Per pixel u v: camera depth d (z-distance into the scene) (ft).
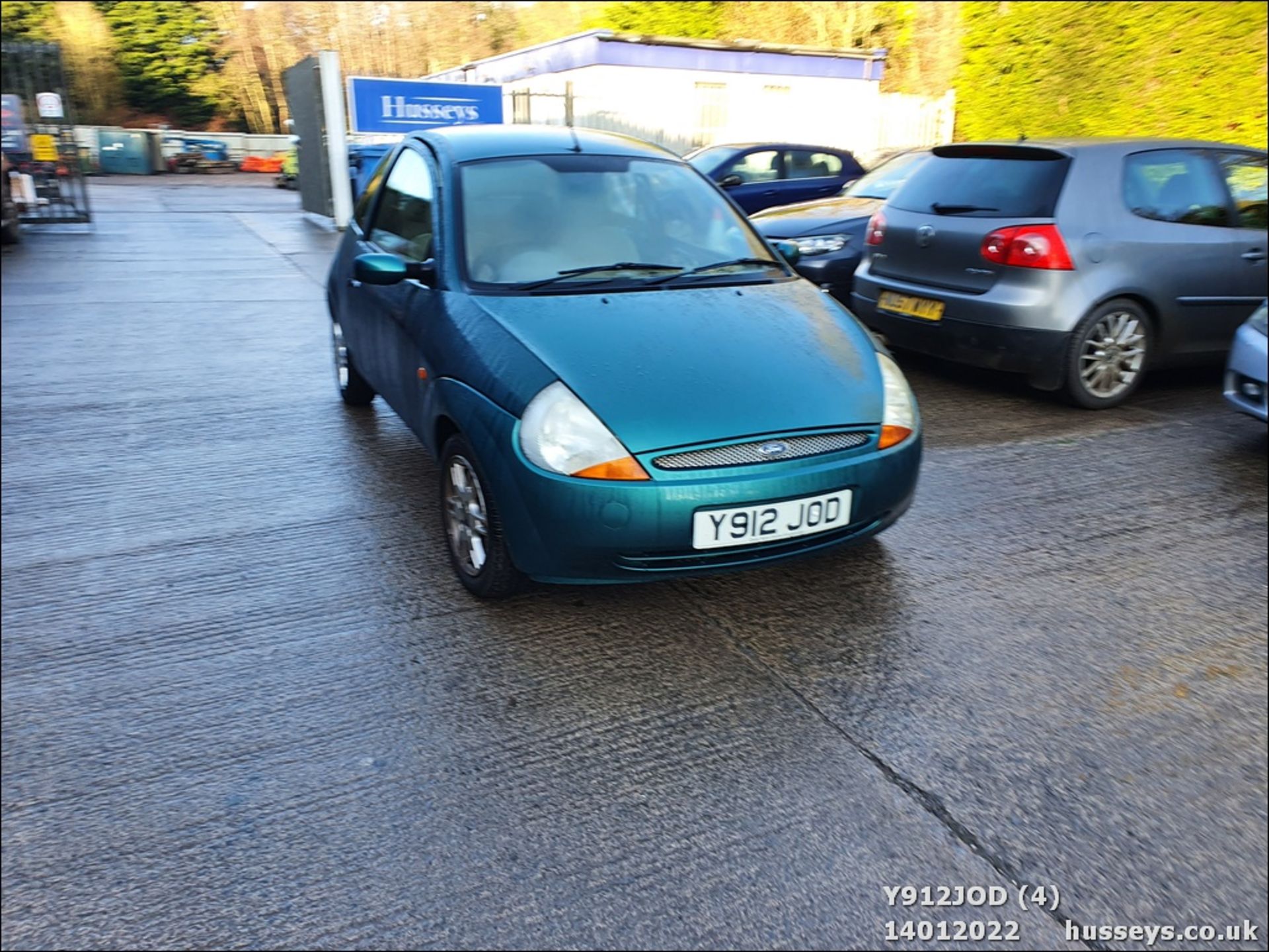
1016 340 17.39
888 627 10.46
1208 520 13.34
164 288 31.01
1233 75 38.93
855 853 7.33
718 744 8.52
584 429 9.26
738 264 12.62
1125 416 17.95
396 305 12.99
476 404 10.09
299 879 6.98
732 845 7.37
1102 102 44.65
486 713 8.92
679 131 65.10
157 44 117.91
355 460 15.49
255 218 52.54
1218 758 8.48
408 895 6.86
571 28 133.59
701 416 9.41
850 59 68.74
